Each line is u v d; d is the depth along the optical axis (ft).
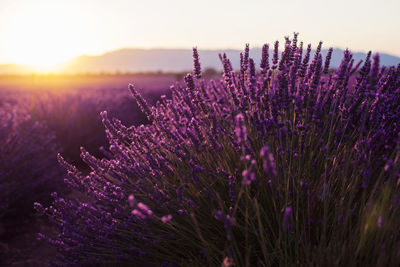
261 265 5.15
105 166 6.96
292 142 5.73
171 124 7.18
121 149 6.80
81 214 6.75
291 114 6.53
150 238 6.17
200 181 6.04
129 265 6.17
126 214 6.36
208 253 4.96
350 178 5.46
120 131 6.98
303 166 6.01
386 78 6.42
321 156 6.10
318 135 6.51
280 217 4.79
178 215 6.00
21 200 11.62
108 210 6.81
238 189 5.52
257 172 5.72
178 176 6.33
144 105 6.61
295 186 5.52
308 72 6.54
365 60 6.02
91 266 6.37
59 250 6.66
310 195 5.47
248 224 5.39
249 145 5.82
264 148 3.17
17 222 11.60
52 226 11.47
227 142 6.59
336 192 5.64
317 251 4.43
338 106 6.58
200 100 6.75
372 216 4.23
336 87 6.66
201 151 6.10
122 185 6.75
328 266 4.22
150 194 6.09
